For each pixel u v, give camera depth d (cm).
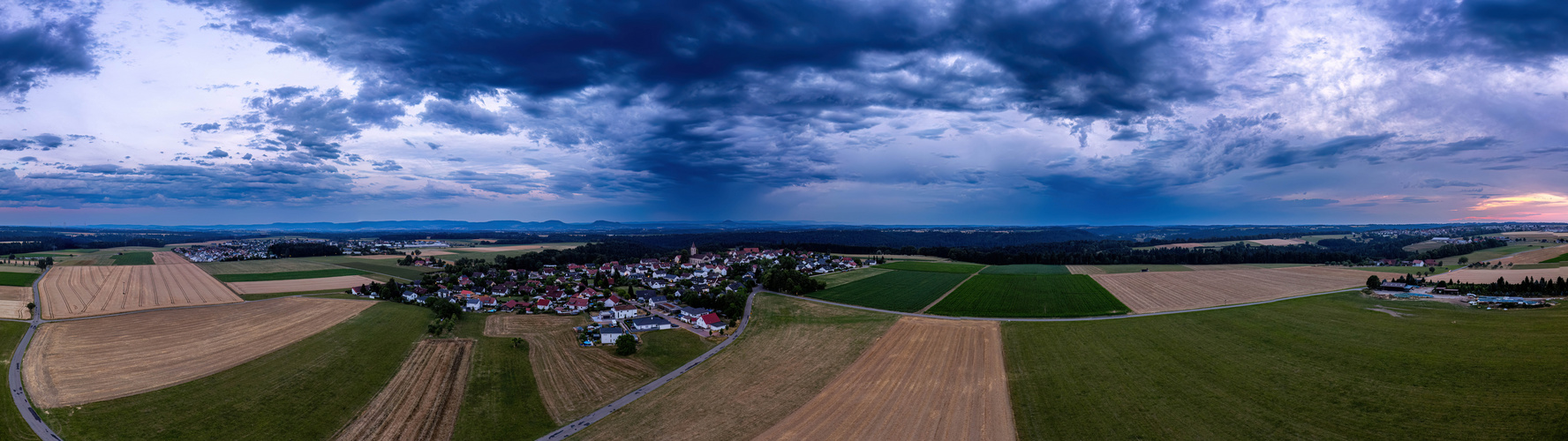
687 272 18038
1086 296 12081
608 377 6825
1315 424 4950
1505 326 7600
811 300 12331
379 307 10256
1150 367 6669
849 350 7856
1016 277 15712
